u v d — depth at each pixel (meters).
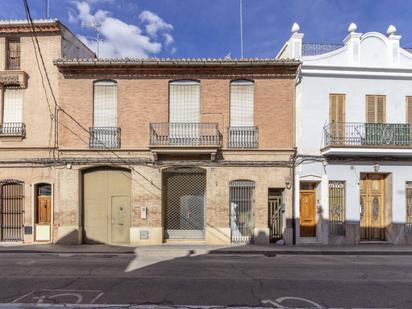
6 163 16.02
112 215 16.17
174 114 16.19
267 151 15.99
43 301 7.19
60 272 9.84
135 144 15.94
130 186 16.19
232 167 15.94
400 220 16.12
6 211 16.08
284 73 16.16
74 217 15.77
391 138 15.88
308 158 16.00
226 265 11.07
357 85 16.33
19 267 10.59
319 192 16.17
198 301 7.25
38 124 16.06
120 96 16.06
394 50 16.44
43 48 16.25
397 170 16.25
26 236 15.93
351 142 15.88
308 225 16.39
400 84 16.48
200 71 16.09
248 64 15.83
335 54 16.30
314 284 8.67
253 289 8.16
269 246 15.14
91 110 16.05
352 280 9.13
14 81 15.97
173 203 16.31
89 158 15.89
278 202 16.31
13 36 16.36
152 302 7.16
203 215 16.30
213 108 16.09
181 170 16.25
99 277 9.21
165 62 15.75
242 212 16.09
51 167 15.98
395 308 6.94
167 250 14.09
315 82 16.19
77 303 7.07
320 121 16.17
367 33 16.38
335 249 14.44
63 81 16.09
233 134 16.05
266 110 16.12
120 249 14.35
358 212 16.09
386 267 11.01
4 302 7.12
